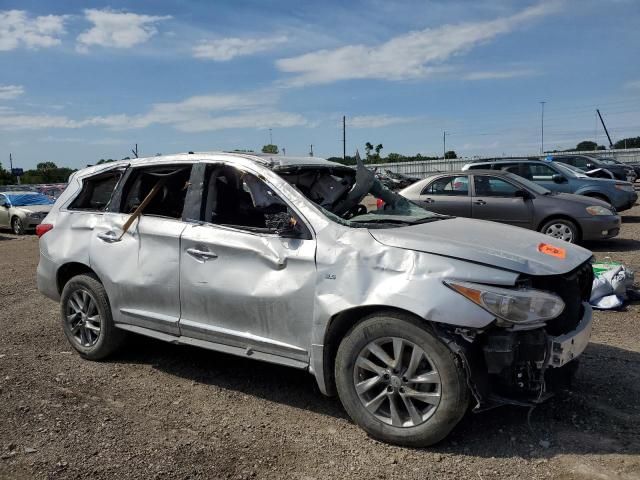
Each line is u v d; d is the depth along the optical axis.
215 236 4.42
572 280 3.90
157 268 4.71
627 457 3.49
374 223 4.27
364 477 3.35
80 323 5.38
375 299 3.61
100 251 5.12
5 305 7.69
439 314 3.41
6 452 3.66
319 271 3.89
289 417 4.14
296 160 4.77
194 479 3.35
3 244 15.94
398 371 3.62
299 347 4.01
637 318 6.34
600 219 10.45
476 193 11.26
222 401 4.44
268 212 4.25
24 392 4.61
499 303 3.37
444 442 3.71
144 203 4.89
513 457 3.52
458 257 3.57
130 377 4.95
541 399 3.53
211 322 4.45
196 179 4.74
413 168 55.81
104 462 3.54
